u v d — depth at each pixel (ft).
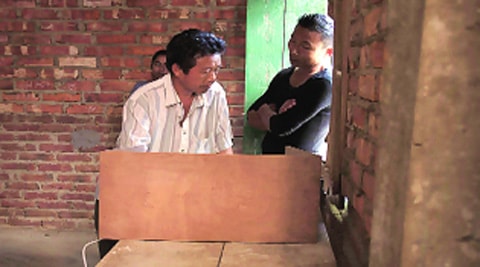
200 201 3.91
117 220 3.96
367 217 3.41
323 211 4.70
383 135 2.53
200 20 9.52
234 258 3.61
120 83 9.98
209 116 5.87
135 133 5.32
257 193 3.90
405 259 2.28
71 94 10.10
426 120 2.16
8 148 10.44
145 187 3.91
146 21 9.63
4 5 9.77
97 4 9.64
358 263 3.46
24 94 10.16
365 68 3.58
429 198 2.21
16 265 9.28
